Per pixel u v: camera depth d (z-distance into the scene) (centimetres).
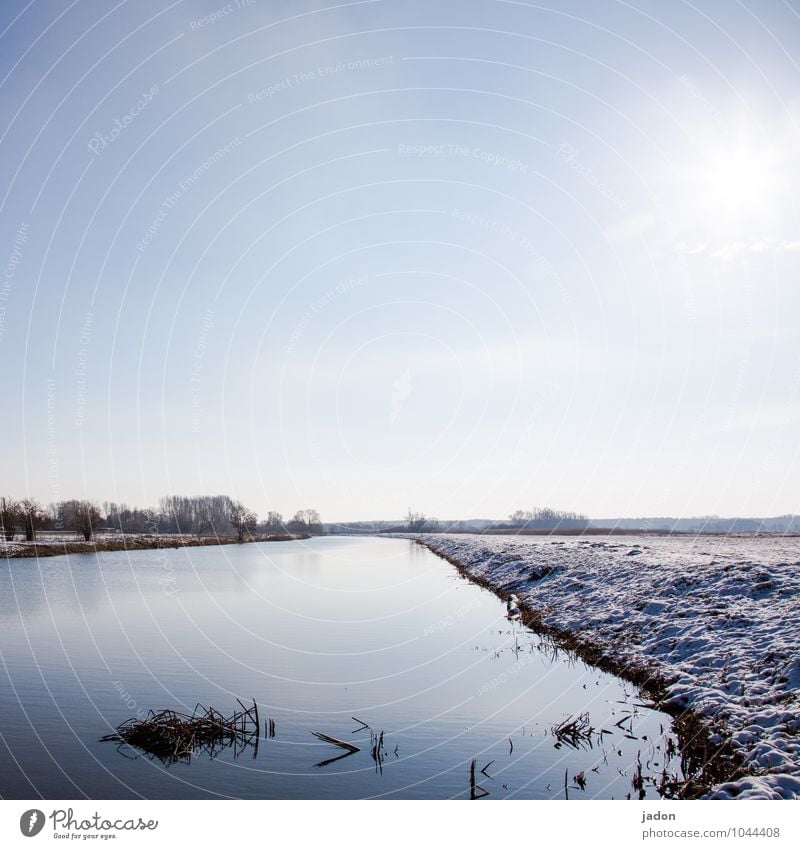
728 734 1041
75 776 1065
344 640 2072
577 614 2067
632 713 1266
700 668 1337
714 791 865
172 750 1163
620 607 1933
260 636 2131
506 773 1050
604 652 1661
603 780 998
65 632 2205
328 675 1666
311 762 1114
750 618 1466
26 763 1116
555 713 1325
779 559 2027
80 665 1762
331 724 1307
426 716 1343
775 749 923
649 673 1430
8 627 2297
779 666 1187
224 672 1691
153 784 1030
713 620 1538
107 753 1163
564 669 1630
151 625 2331
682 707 1226
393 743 1195
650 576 2100
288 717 1351
